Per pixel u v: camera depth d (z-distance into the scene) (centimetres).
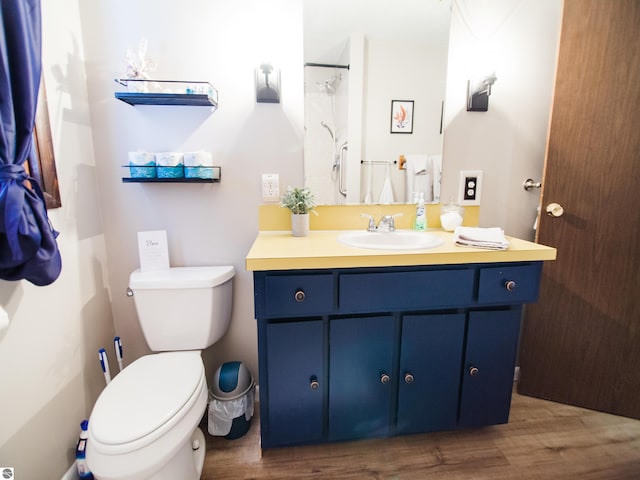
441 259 103
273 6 127
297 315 102
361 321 108
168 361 111
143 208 134
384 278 103
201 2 124
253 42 128
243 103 131
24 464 90
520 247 112
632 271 136
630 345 140
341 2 131
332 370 110
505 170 153
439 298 108
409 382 116
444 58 141
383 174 147
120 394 94
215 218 139
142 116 128
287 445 116
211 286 123
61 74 108
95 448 80
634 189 132
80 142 118
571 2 125
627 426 138
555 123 133
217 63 128
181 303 122
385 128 143
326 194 144
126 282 139
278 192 139
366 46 136
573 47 127
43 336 98
